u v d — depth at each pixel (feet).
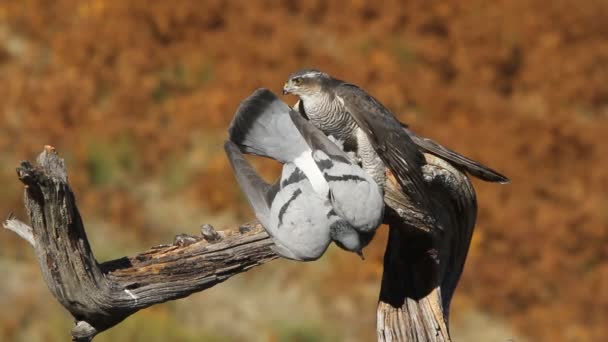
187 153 58.34
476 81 76.38
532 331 53.83
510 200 61.67
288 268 50.08
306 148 19.93
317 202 19.38
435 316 23.72
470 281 55.01
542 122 71.00
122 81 63.26
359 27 76.18
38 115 58.70
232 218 54.44
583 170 68.08
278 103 19.97
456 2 81.82
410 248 23.88
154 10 69.00
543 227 59.57
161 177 56.34
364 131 21.98
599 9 87.40
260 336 47.16
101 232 51.60
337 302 49.16
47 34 68.08
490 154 65.26
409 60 74.84
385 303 24.04
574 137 70.33
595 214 62.69
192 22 69.72
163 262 21.47
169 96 64.23
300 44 69.82
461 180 23.43
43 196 19.10
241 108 19.99
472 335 52.13
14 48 66.64
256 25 71.20
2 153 55.88
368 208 19.33
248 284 49.47
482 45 78.84
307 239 19.16
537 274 57.16
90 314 20.76
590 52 82.94
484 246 58.13
